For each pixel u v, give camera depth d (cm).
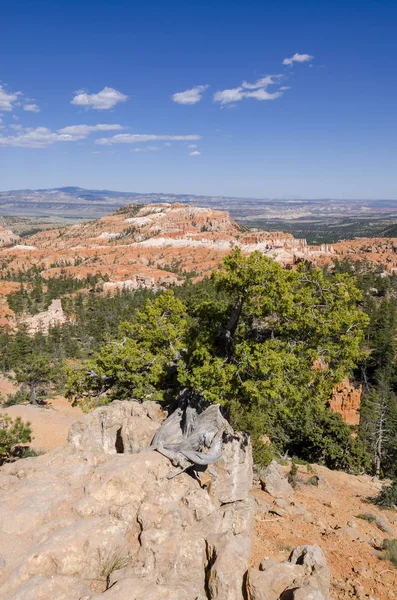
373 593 1361
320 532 1825
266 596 985
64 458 1573
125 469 1348
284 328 1811
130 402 2002
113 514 1237
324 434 4691
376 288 15988
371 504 2625
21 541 1113
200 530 1211
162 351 2428
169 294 2577
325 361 1806
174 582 1048
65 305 16325
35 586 955
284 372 1722
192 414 1617
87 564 1062
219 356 1872
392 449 5197
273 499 2208
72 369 2838
